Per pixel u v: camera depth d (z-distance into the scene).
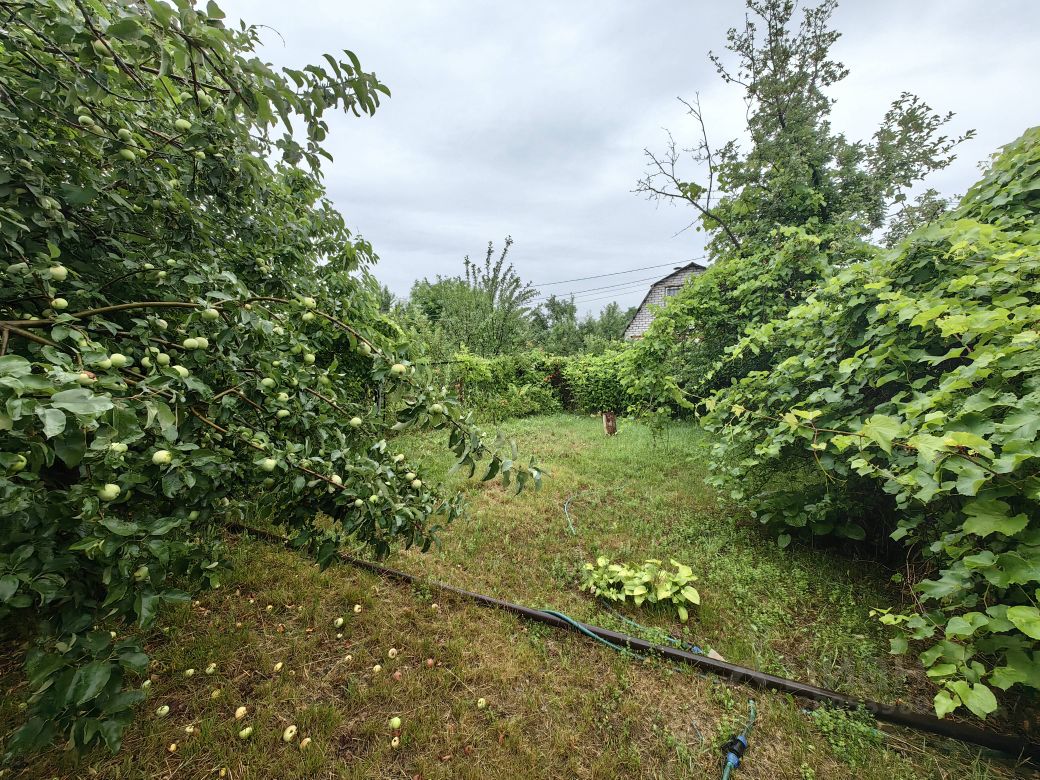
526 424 9.62
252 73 1.29
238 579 3.01
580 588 3.24
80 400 0.83
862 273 3.20
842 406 3.14
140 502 1.45
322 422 1.97
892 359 2.90
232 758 1.89
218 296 1.48
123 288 2.04
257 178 2.01
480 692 2.29
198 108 1.70
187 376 1.35
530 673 2.43
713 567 3.43
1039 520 1.83
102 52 1.26
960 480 1.79
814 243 4.81
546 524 4.26
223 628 2.61
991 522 1.77
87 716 0.95
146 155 1.86
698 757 2.00
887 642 2.63
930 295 2.63
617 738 2.07
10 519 0.97
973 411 1.96
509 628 2.74
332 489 1.73
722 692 2.30
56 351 1.08
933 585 1.99
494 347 12.95
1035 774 1.86
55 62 1.45
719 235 7.71
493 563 3.49
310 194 3.30
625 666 2.47
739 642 2.68
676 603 2.93
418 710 2.16
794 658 2.58
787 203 6.38
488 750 1.99
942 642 1.92
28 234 1.62
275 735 2.00
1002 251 2.44
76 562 1.04
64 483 1.70
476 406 9.90
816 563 3.46
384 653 2.51
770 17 7.13
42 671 0.91
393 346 1.91
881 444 1.98
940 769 1.90
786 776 1.91
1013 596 1.91
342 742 2.00
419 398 1.74
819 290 3.54
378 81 1.63
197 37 1.14
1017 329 2.05
